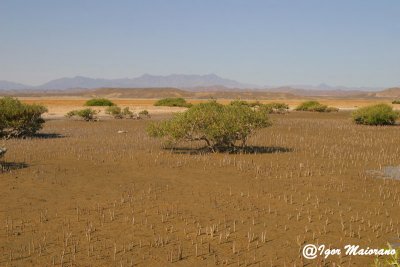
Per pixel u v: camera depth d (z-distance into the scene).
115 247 10.36
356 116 45.31
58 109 62.94
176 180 17.02
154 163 20.28
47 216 12.42
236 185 16.39
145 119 48.62
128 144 26.69
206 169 19.12
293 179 17.66
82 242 10.64
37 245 10.40
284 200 14.55
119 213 12.83
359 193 15.80
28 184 15.84
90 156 21.78
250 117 24.06
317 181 17.44
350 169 20.09
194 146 25.84
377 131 37.62
